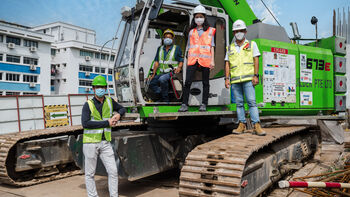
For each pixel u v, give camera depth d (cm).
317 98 618
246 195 365
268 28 578
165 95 492
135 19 503
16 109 1220
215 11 512
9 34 4272
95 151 388
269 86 542
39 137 590
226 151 363
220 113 485
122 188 506
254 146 375
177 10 502
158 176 587
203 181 337
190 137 521
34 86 4578
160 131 531
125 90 489
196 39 475
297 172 589
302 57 594
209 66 477
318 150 717
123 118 476
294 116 586
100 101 398
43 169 563
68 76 5428
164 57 512
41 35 4647
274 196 454
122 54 508
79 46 5494
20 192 496
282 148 523
